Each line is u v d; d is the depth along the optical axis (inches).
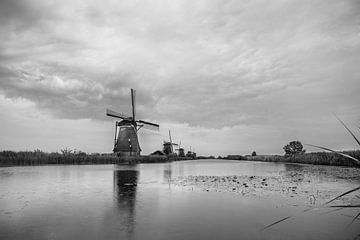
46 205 339.9
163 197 399.9
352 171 911.7
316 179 647.8
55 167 1187.9
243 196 408.8
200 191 459.8
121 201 366.9
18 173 823.7
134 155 1953.7
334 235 223.8
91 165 1423.5
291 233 227.9
